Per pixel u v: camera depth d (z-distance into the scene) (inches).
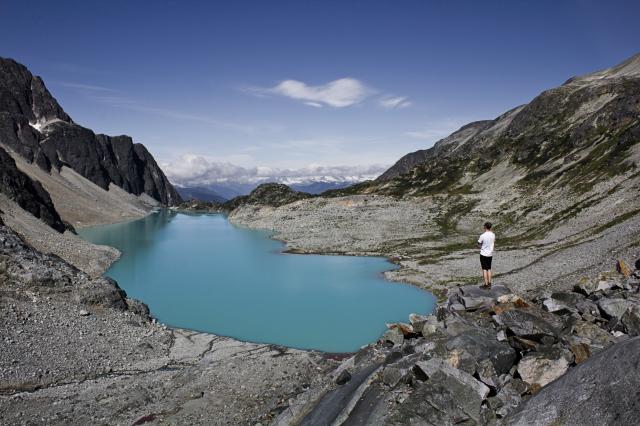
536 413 408.8
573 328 605.9
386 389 553.6
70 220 6240.2
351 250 4001.0
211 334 1836.9
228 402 954.1
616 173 3747.5
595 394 375.2
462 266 2888.8
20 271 1696.6
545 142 6053.2
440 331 673.0
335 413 569.9
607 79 7504.9
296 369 1131.3
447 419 472.4
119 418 914.7
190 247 4416.8
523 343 577.0
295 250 4116.6
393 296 2468.0
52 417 921.5
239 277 3009.4
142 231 5910.4
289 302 2385.6
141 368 1355.8
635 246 1897.1
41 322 1464.1
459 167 7057.1
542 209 4104.3
